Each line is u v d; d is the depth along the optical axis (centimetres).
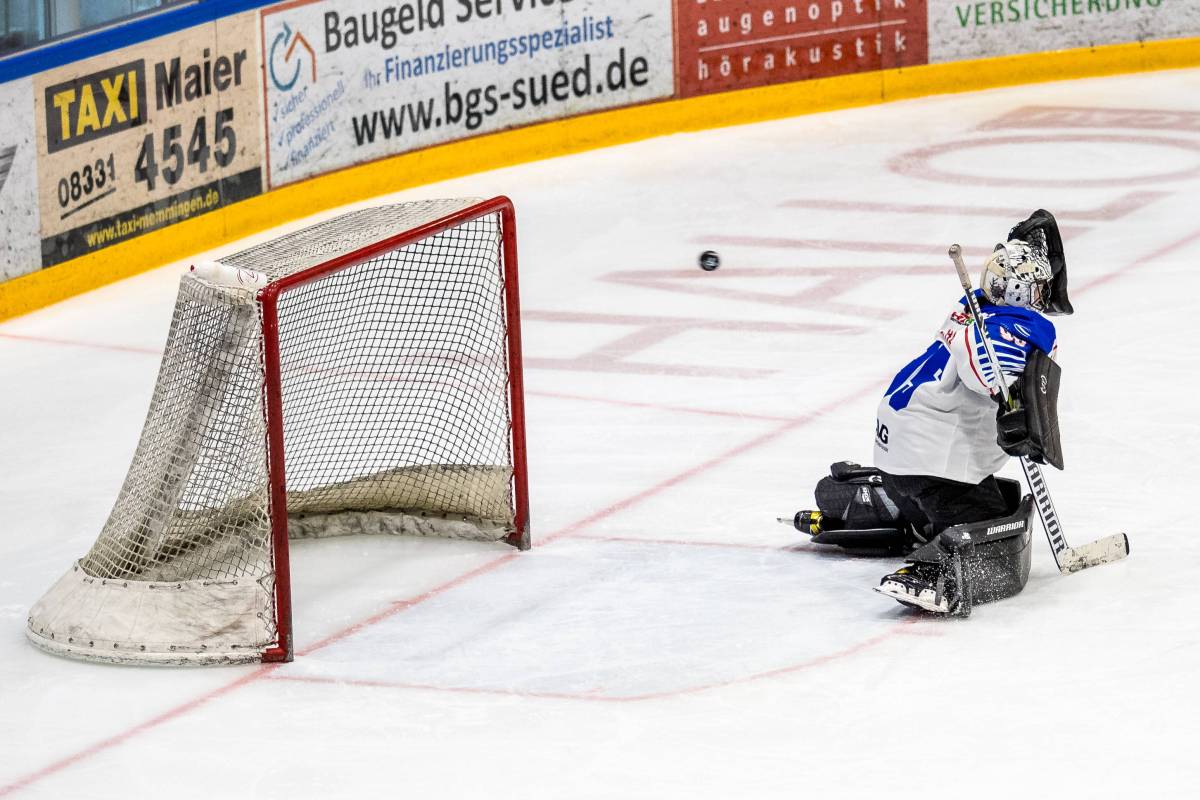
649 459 2405
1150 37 4931
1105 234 3469
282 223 3953
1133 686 1614
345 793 1491
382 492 2164
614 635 1814
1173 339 2798
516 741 1573
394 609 1928
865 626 1794
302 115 3944
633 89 4494
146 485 1862
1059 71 4906
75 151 3481
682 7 4506
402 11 4084
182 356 1864
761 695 1642
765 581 1945
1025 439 1759
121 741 1623
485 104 4278
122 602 1816
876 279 3300
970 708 1588
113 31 3512
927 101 4778
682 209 3894
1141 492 2153
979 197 3825
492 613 1898
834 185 4012
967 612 1786
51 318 3397
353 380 2206
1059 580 1897
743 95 4628
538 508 2238
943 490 1869
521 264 3550
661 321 3120
